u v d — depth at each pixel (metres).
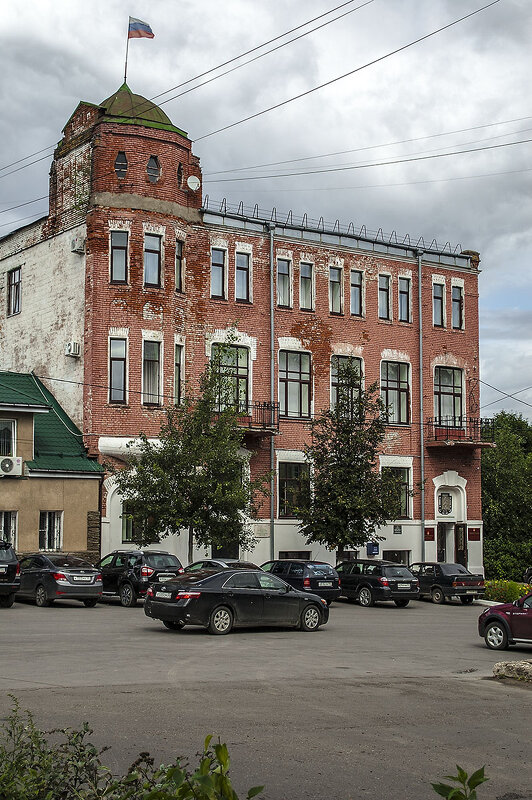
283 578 32.50
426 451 47.56
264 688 14.68
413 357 47.81
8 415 35.22
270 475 36.16
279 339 43.44
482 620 22.11
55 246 41.75
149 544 35.22
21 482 35.06
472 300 50.62
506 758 10.65
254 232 43.12
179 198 40.66
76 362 39.44
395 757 10.42
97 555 36.81
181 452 33.91
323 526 38.59
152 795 4.86
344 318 45.62
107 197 39.06
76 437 38.34
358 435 39.16
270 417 42.03
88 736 10.60
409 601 38.59
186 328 40.75
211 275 41.88
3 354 45.41
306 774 9.55
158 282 39.75
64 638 20.33
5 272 45.84
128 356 38.66
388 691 14.98
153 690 13.98
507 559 51.66
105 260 38.84
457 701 14.34
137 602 31.14
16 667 15.91
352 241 46.38
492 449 54.94
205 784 4.59
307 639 22.33
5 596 27.91
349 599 37.78
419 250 48.41
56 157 41.97
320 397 44.34
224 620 22.58
